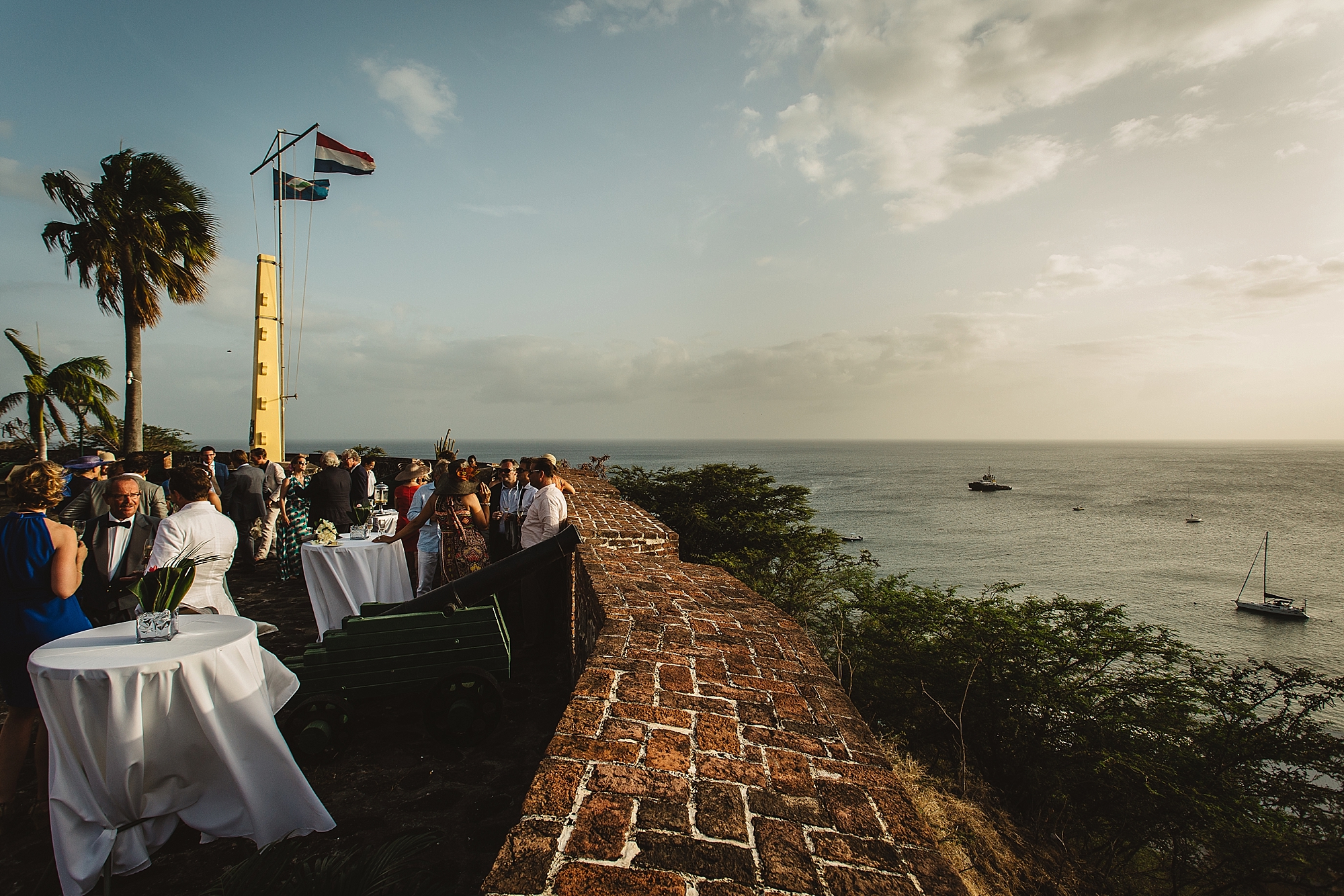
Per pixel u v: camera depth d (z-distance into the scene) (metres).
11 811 3.12
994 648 8.42
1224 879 6.42
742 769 1.97
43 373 18.67
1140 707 7.80
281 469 9.84
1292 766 7.11
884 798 1.88
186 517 4.22
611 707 2.35
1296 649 45.97
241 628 3.16
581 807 1.69
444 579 5.57
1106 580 70.38
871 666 9.41
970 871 4.75
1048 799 7.27
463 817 3.18
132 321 18.09
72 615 3.30
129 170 17.58
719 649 3.12
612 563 5.09
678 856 1.51
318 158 18.97
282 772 2.97
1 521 3.19
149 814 2.76
